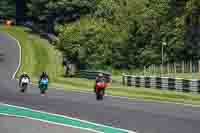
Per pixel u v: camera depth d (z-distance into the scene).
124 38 152.50
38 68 135.88
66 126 42.06
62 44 132.50
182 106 61.62
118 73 142.00
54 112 52.31
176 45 152.75
